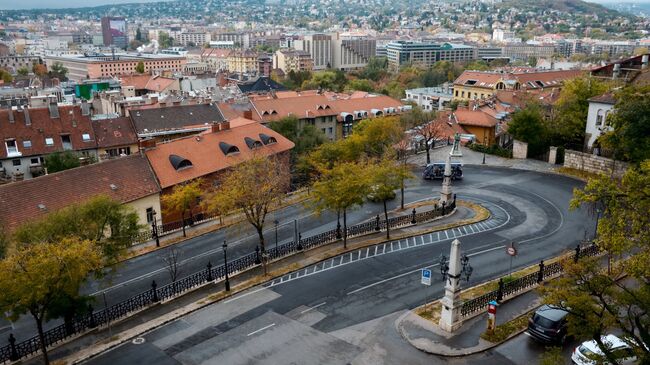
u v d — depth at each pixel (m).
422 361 26.52
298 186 66.25
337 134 102.38
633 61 84.81
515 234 44.75
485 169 68.62
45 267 24.47
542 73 141.25
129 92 138.62
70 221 31.94
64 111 76.31
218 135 63.69
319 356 27.39
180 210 52.53
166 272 40.22
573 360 24.64
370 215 52.25
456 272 28.34
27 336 31.55
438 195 57.84
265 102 96.12
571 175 63.81
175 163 55.50
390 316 31.17
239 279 37.25
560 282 22.41
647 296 20.58
